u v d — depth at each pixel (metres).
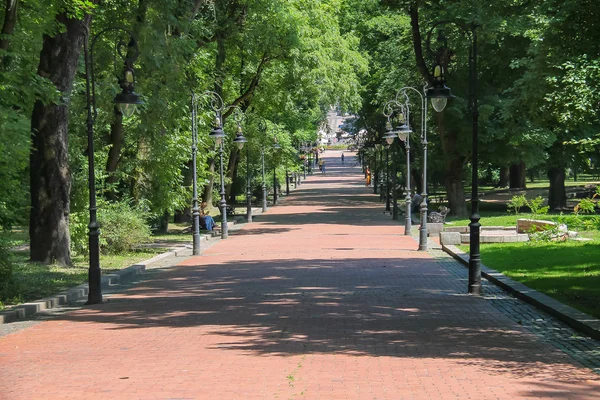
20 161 17.48
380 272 21.50
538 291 15.69
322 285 18.62
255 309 14.73
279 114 59.03
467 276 20.41
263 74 47.03
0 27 18.83
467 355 10.10
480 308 14.59
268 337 11.62
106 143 30.72
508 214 45.81
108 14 26.44
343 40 47.31
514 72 41.22
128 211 28.84
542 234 27.20
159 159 32.94
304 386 8.43
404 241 33.06
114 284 20.38
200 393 8.20
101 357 10.45
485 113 40.47
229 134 49.03
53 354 10.81
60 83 22.80
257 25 40.12
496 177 83.06
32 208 23.23
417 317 13.47
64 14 22.39
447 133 43.69
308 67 43.94
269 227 43.38
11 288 16.78
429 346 10.76
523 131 40.50
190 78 32.12
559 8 17.00
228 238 37.31
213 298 16.67
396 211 46.47
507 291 16.97
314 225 43.84
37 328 13.36
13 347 11.52
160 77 28.06
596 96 23.77
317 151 148.25
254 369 9.38
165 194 34.06
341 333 11.87
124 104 17.72
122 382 8.82
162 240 35.44
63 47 22.72
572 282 16.75
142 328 12.91
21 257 24.64
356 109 47.75
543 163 44.41
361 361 9.74
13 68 19.16
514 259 22.27
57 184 23.33
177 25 28.20
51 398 8.11
